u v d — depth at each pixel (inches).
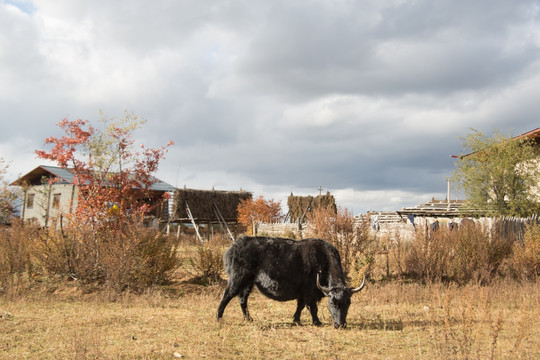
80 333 304.3
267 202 1433.3
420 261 597.0
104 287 490.6
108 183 602.5
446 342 251.4
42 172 1517.0
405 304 451.5
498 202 956.6
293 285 345.1
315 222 620.1
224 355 263.1
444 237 633.0
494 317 365.7
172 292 510.0
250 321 360.5
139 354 260.2
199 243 1113.4
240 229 1391.5
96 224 569.3
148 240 546.9
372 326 346.9
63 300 451.5
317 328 337.4
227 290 350.9
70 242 547.2
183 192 1216.2
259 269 348.5
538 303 399.5
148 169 613.0
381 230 923.4
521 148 969.5
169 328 329.4
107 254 502.3
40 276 541.6
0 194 1082.7
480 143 983.0
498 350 268.5
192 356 259.3
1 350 265.4
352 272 575.2
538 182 952.3
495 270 625.0
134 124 606.5
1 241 553.0
